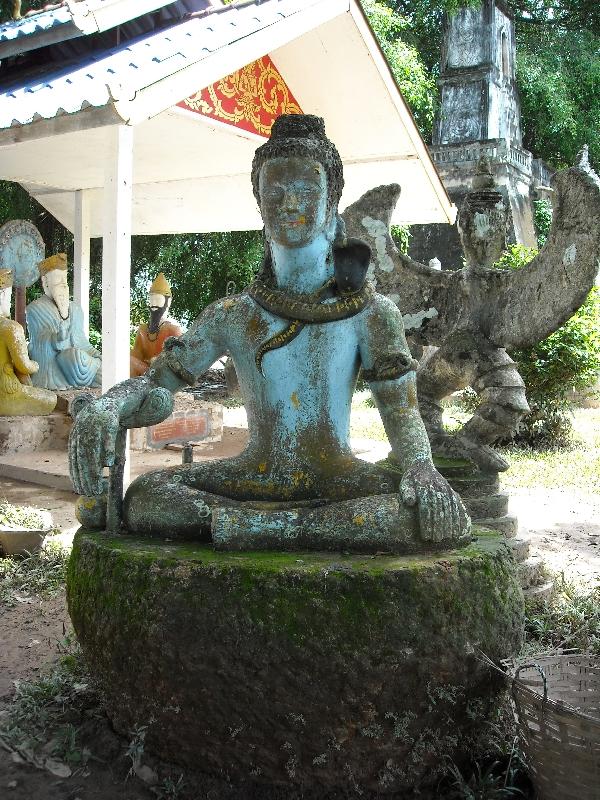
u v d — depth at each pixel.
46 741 3.20
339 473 3.27
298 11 7.21
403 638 2.69
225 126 8.16
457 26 22.91
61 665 3.83
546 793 2.65
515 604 3.02
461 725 2.87
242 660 2.70
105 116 5.95
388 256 4.82
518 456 10.27
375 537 2.92
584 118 23.61
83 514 3.42
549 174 24.55
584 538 6.62
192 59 6.27
